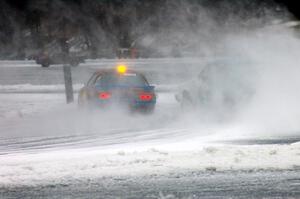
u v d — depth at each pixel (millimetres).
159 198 13586
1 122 32594
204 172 16188
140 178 15562
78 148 22016
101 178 15578
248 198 13539
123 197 13719
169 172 16156
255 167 16641
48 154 19875
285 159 17438
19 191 14352
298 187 14555
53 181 15297
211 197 13648
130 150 20250
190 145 21328
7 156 19906
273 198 13523
